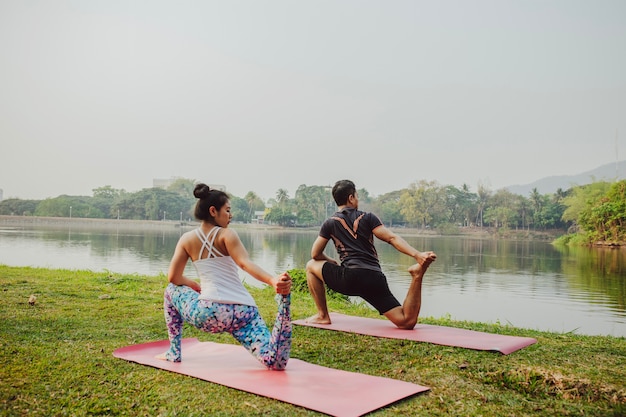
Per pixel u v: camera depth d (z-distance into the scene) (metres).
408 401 3.32
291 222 119.12
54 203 122.44
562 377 3.63
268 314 6.40
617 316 11.32
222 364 4.02
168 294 4.02
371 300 5.32
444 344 4.66
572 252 43.59
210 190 3.96
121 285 8.55
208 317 3.77
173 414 3.07
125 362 4.05
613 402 3.35
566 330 9.20
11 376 3.62
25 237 49.62
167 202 118.69
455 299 14.65
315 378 3.70
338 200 5.49
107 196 133.50
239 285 3.91
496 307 12.91
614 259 34.44
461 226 100.75
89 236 54.91
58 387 3.45
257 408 3.15
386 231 5.24
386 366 4.09
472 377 3.83
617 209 50.75
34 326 5.15
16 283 8.32
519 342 4.75
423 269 5.12
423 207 100.19
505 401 3.37
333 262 5.49
